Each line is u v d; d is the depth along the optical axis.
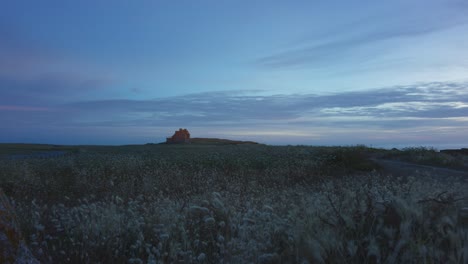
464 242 2.88
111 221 5.30
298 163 18.41
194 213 5.69
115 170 16.67
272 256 3.71
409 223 3.24
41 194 11.64
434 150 22.84
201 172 15.56
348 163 18.42
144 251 4.69
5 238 3.12
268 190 10.49
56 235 5.62
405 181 12.59
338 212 3.90
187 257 4.13
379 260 2.96
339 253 3.18
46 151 39.72
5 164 16.02
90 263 4.41
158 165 18.66
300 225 3.91
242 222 4.88
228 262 3.82
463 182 10.59
